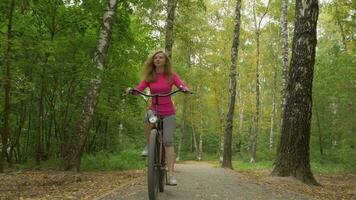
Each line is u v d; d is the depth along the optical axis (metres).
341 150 25.75
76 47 16.73
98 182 10.39
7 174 12.14
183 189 7.84
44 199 7.41
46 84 17.72
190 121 54.53
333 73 29.33
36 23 16.02
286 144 12.02
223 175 13.35
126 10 16.16
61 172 12.73
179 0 19.70
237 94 51.28
